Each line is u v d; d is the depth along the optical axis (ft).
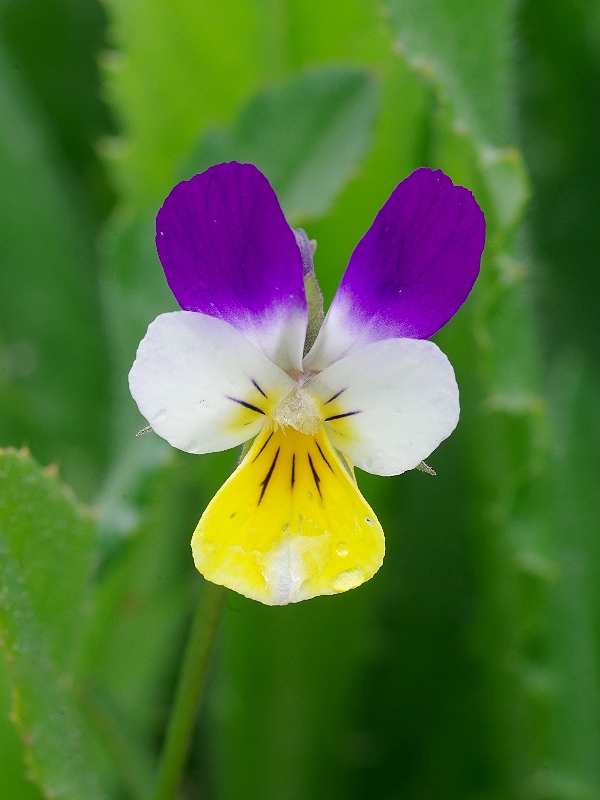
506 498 0.49
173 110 0.60
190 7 0.56
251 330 0.39
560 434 0.52
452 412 0.37
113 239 0.52
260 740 0.51
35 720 0.43
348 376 0.37
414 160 0.50
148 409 0.37
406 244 0.38
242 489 0.37
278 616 0.50
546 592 0.49
